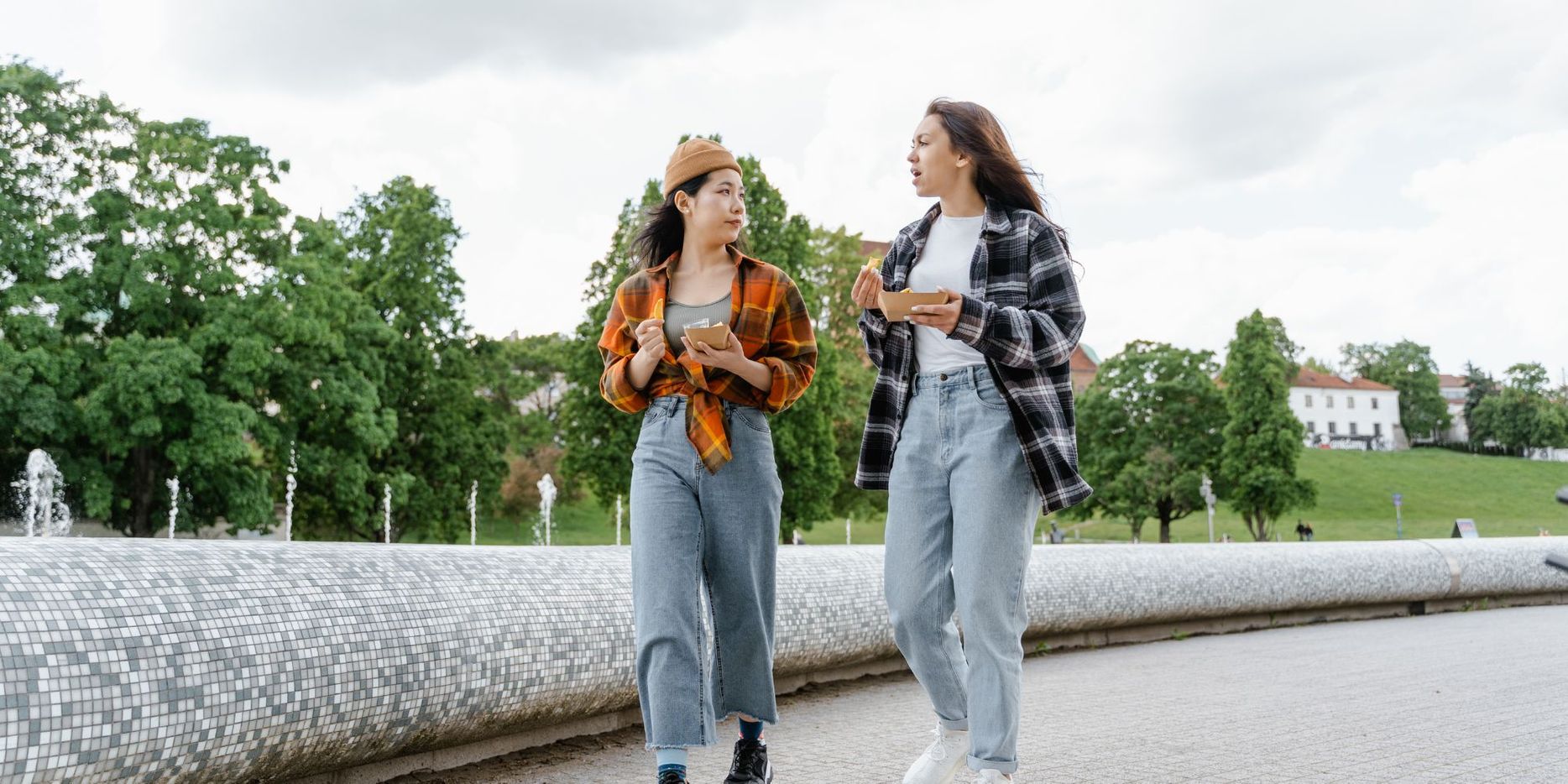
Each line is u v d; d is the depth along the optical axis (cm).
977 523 302
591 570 480
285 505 3353
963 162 330
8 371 2489
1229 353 5147
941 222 341
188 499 2855
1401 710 506
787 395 332
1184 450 5138
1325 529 6769
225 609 310
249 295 2788
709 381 327
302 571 349
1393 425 12206
